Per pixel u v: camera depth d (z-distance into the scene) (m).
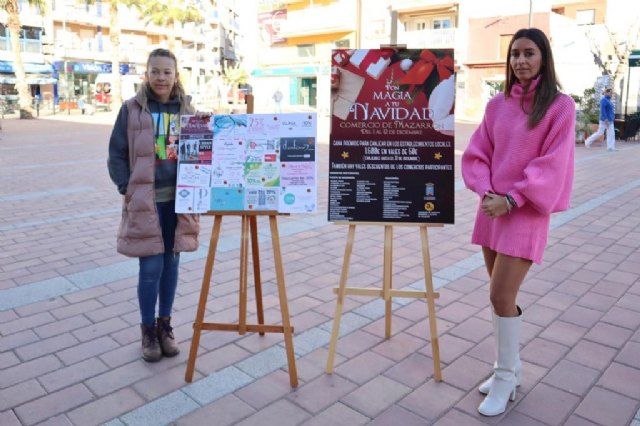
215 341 3.68
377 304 4.26
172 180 3.37
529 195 2.54
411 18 34.28
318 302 4.32
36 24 41.38
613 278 4.80
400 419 2.82
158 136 3.31
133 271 4.98
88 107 35.56
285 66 41.31
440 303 4.29
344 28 36.72
